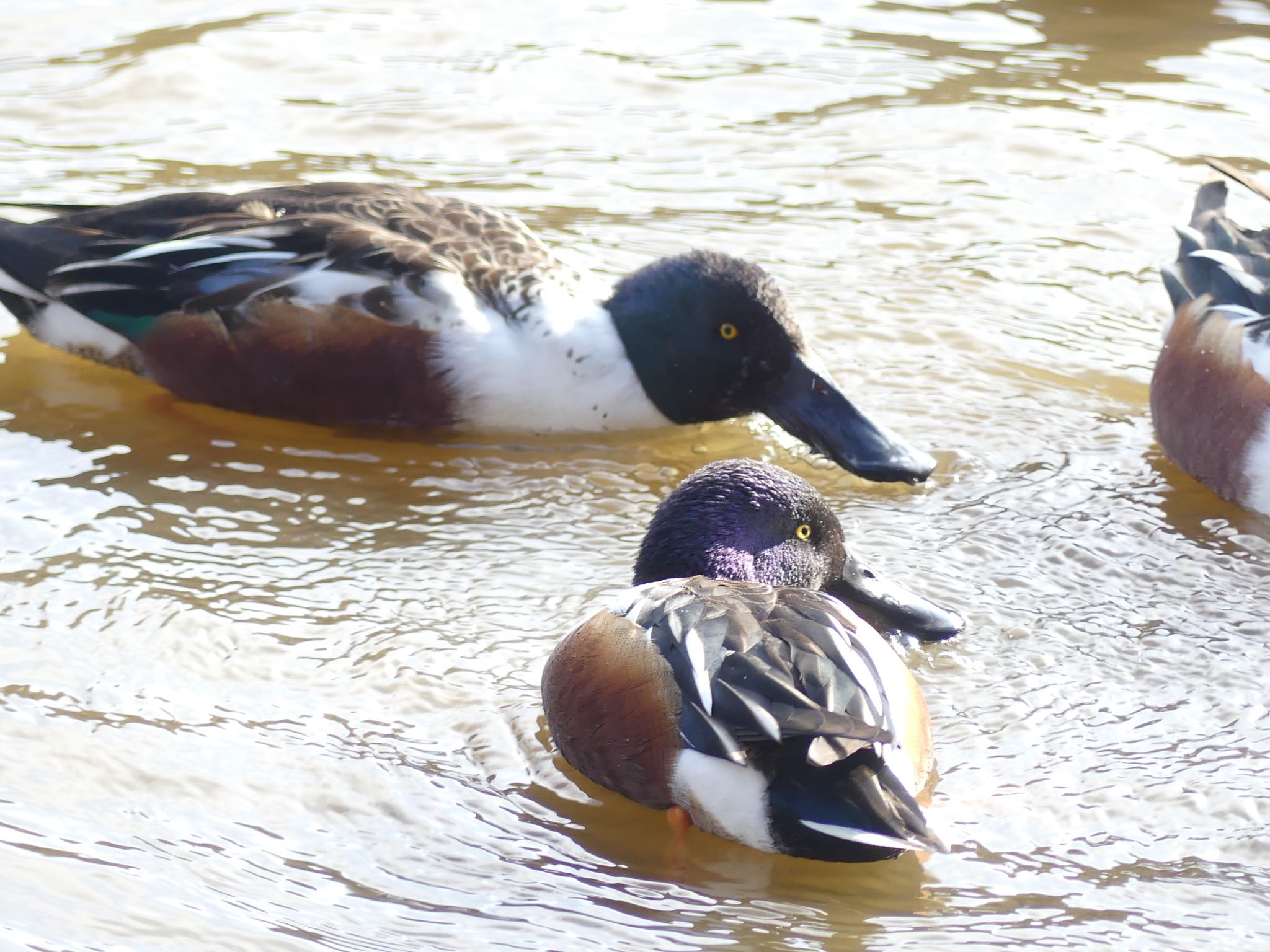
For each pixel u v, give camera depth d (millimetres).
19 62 16375
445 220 11969
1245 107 15898
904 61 17062
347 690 8656
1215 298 11117
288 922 6863
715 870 7406
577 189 14695
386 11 17969
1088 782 7973
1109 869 7344
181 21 17453
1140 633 9320
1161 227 14141
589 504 10836
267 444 11414
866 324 12867
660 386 11633
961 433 11633
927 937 6879
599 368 11547
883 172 15016
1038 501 10828
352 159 15039
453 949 6738
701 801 7473
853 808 7117
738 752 7152
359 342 11305
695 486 9047
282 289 11367
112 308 11797
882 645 7836
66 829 7391
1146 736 8359
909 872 7344
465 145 15367
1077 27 17750
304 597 9531
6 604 9242
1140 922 6961
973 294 13320
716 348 11484
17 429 11398
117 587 9492
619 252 13664
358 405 11539
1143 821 7684
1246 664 9016
